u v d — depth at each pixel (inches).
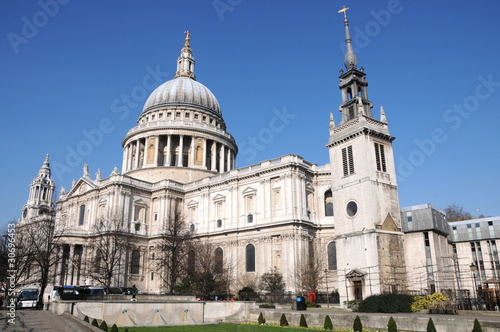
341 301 2263.8
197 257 2962.6
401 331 1289.4
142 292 3452.3
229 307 1898.4
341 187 2431.1
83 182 3944.4
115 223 3302.2
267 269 2933.1
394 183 2407.7
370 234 2182.6
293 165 3026.6
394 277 2155.5
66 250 3496.6
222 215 3432.6
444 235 2768.2
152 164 4355.3
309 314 1517.0
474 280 2945.4
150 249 3609.7
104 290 2709.2
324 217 3161.9
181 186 3880.4
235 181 3363.7
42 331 1105.4
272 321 1681.8
